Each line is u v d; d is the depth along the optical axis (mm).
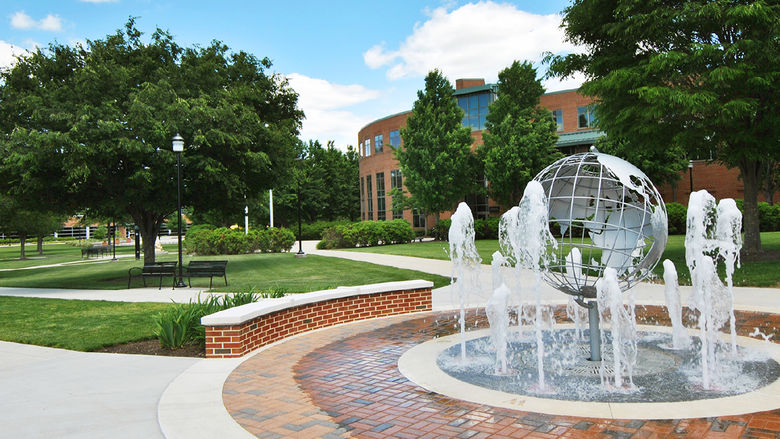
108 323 10820
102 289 17391
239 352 7492
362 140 58688
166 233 94688
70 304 13758
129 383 6477
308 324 9320
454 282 15930
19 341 9328
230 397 5629
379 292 10484
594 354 6594
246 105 24531
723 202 7098
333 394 5625
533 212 6293
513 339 8086
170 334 8484
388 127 51906
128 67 21359
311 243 48812
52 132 16922
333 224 57969
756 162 17703
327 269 21891
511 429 4434
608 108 17922
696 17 15062
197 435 4539
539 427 4461
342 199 69625
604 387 5539
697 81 16203
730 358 6559
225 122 20359
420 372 6375
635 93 16266
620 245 7406
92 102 18953
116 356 8055
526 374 6164
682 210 34312
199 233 35969
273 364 7043
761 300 10906
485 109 46312
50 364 7594
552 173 7266
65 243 84062
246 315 7648
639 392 5332
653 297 11844
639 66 15938
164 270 17125
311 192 63969
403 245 37156
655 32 15984
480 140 46188
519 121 37438
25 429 4934
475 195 46188
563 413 4773
